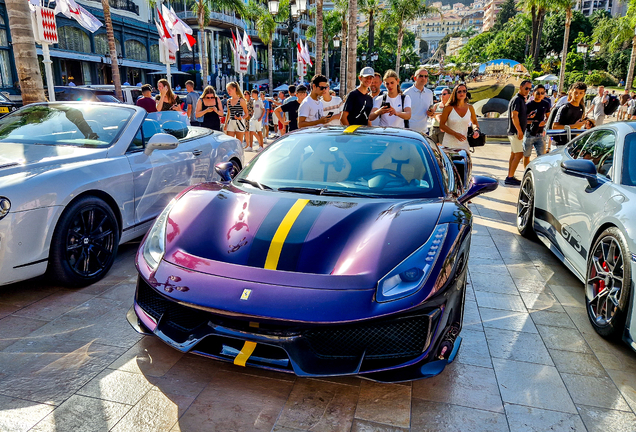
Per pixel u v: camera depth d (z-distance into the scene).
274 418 2.13
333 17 50.94
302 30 66.25
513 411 2.22
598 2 130.12
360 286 2.12
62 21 26.41
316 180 3.06
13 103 13.92
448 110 6.18
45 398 2.22
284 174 3.17
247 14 34.50
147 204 4.17
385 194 2.90
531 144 7.93
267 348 2.17
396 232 2.39
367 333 2.14
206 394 2.29
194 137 5.18
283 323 2.04
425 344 2.15
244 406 2.21
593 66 61.03
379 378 2.12
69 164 3.50
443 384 2.42
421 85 6.25
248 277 2.19
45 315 3.04
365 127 3.74
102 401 2.21
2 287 3.45
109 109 4.40
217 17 45.12
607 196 3.13
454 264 2.29
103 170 3.63
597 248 3.06
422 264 2.22
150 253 2.52
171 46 13.92
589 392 2.38
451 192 3.12
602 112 13.79
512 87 15.29
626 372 2.57
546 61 62.69
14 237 2.95
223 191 2.99
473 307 3.36
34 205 3.04
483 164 10.30
